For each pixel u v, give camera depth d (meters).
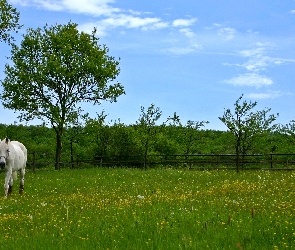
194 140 44.84
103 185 21.89
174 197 15.71
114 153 39.62
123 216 11.71
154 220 10.96
